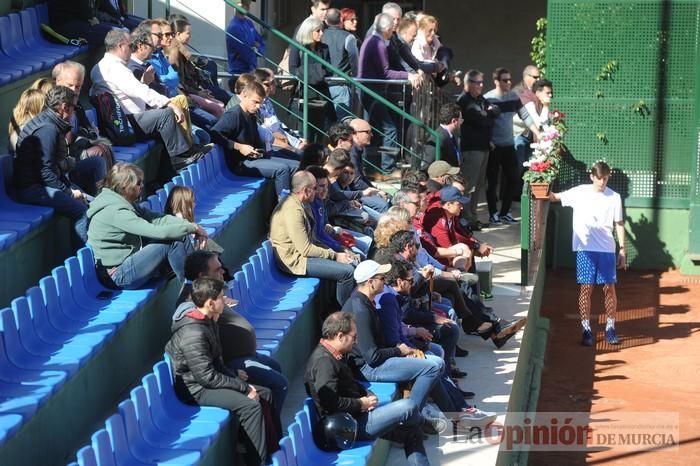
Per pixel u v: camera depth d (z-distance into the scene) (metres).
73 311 8.12
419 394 9.27
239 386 7.68
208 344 7.68
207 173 11.49
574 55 17.80
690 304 16.22
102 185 9.13
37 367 7.20
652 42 17.59
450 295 11.58
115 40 11.04
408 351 9.47
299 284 10.55
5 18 11.41
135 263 8.56
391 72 14.70
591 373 13.73
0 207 8.84
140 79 11.45
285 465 7.43
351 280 10.59
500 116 16.91
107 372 7.98
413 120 13.88
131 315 8.23
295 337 10.13
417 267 11.17
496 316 12.37
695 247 17.64
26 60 11.31
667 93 17.66
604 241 14.44
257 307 9.89
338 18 15.05
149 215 8.91
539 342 14.45
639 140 17.80
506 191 17.08
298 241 10.59
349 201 12.18
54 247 9.09
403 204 11.70
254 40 15.24
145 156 11.00
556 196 14.61
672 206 17.81
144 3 16.12
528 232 14.21
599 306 16.19
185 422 7.46
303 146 13.51
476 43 22.84
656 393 13.12
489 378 11.21
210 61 13.64
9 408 6.58
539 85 17.05
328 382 8.32
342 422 8.27
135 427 7.04
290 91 15.69
